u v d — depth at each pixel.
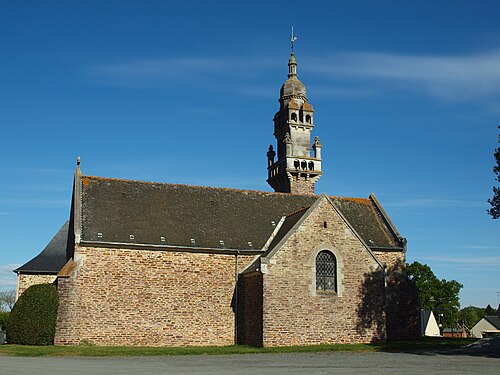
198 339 29.95
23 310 27.48
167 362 19.86
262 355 23.19
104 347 26.16
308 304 28.36
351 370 16.84
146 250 29.86
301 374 15.73
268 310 27.64
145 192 33.66
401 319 34.38
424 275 58.16
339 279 29.20
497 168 28.17
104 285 28.73
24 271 37.69
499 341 26.67
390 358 21.36
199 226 32.50
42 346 26.20
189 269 30.53
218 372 16.28
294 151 43.00
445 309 68.31
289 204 36.97
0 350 23.81
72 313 27.83
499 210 28.02
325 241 29.38
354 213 37.69
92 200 31.48
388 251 35.28
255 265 30.12
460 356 22.17
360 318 29.19
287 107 43.72
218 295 30.78
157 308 29.52
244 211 35.06
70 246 32.19
